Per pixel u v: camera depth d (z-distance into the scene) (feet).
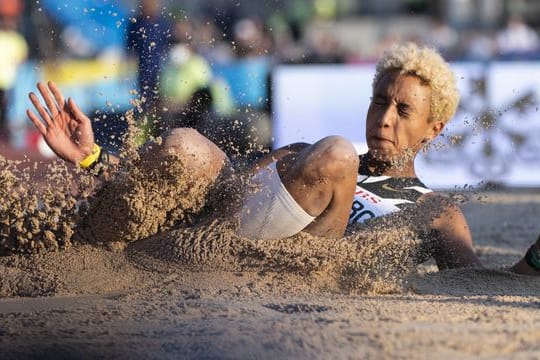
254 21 130.11
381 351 25.50
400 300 33.22
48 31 101.60
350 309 30.78
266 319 29.17
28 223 36.22
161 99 46.85
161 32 74.18
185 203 35.94
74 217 36.19
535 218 72.54
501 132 88.63
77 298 33.76
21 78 100.37
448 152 84.23
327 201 34.42
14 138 95.91
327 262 35.29
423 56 39.65
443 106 39.93
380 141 39.42
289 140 100.53
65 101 37.37
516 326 28.25
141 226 35.60
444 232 39.75
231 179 36.11
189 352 26.25
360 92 100.53
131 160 35.17
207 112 53.11
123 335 28.04
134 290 34.42
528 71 96.99
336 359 24.99
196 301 31.78
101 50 96.99
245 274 34.96
